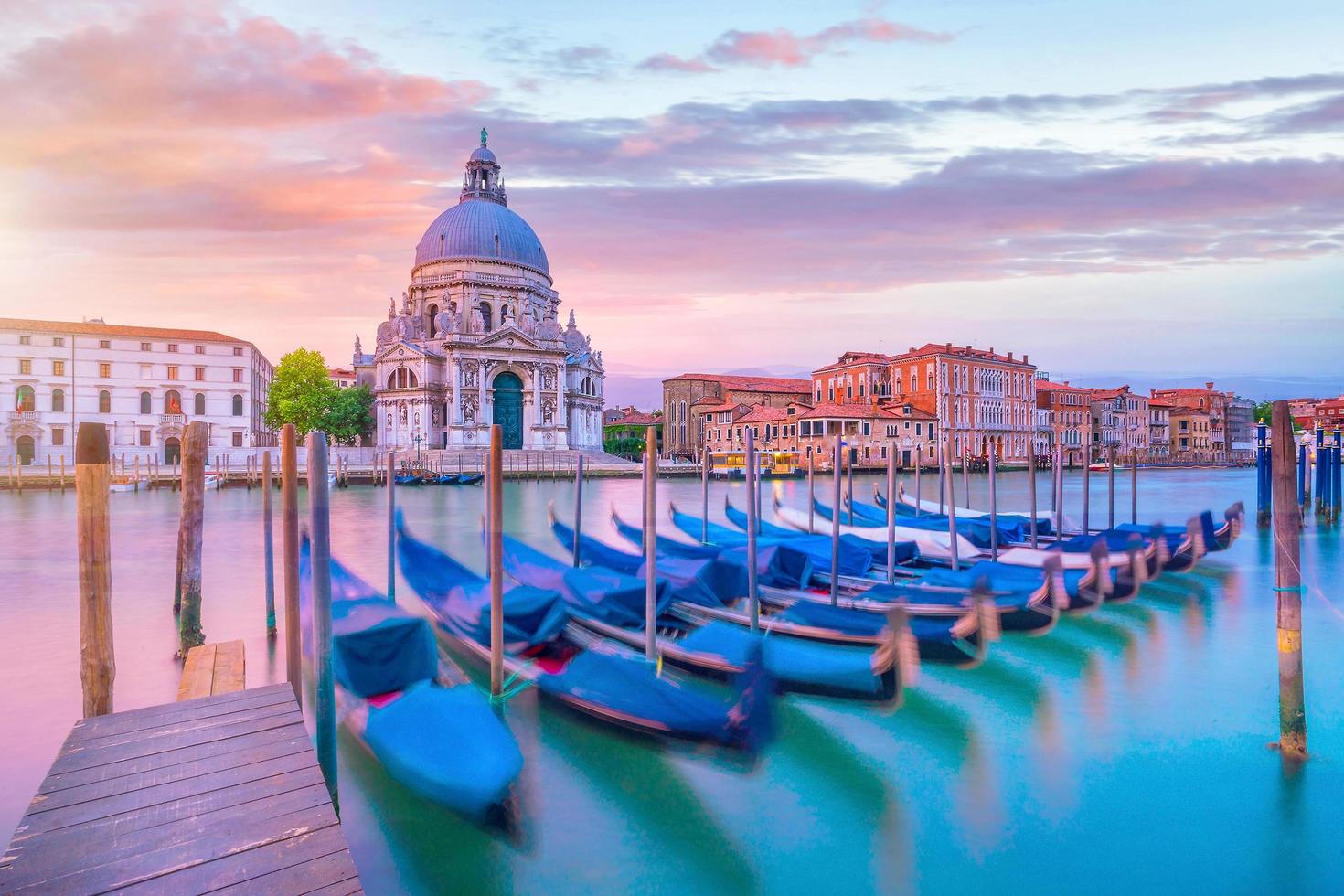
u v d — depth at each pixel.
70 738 6.25
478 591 12.35
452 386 81.75
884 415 81.81
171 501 47.84
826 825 7.63
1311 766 8.72
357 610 10.81
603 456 95.50
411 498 52.47
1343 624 15.03
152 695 11.08
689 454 109.31
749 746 7.24
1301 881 6.74
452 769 6.93
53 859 4.54
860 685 8.48
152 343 76.38
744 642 9.72
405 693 8.79
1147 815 7.77
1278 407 8.66
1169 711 10.38
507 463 79.19
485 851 7.11
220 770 5.71
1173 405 125.06
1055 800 8.07
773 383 115.56
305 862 4.60
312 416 82.56
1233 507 18.98
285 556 7.86
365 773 8.09
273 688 7.53
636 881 6.76
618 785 8.21
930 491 57.06
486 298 91.44
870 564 16.92
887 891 6.62
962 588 13.46
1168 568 18.05
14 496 50.78
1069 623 14.66
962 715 10.19
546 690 9.08
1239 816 7.75
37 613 16.56
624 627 12.00
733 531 21.92
